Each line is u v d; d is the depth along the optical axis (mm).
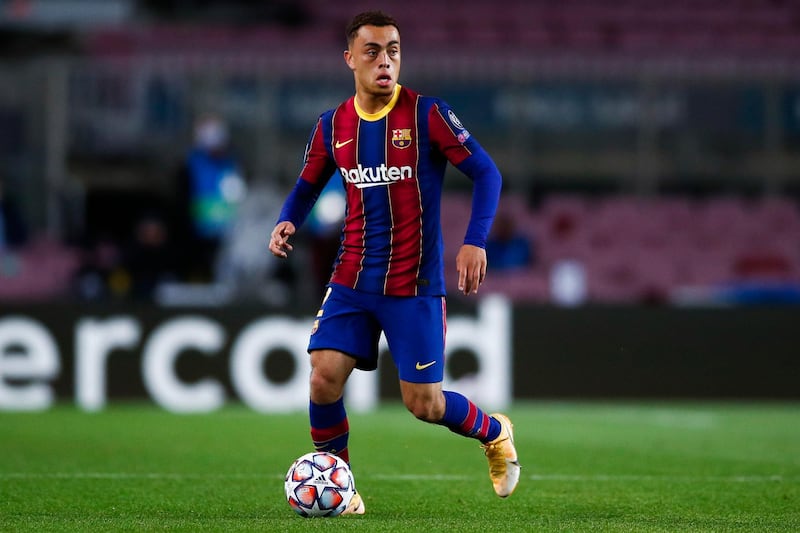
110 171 61688
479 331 39594
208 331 39062
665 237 61156
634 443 29406
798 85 65688
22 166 60719
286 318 39188
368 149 15742
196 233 51031
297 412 38000
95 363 38938
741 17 73438
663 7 73750
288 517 16531
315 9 73375
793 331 40406
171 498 19141
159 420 34844
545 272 51438
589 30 72188
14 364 38719
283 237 16250
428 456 26172
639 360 40156
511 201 63844
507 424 16969
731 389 40344
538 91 66875
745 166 66375
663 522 16453
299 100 64438
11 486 20641
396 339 15750
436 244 15844
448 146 15633
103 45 66875
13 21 72312
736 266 58281
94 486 20750
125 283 49469
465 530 15141
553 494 20047
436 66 64188
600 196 66688
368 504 18547
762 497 19719
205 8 73500
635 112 66938
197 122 62812
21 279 53188
